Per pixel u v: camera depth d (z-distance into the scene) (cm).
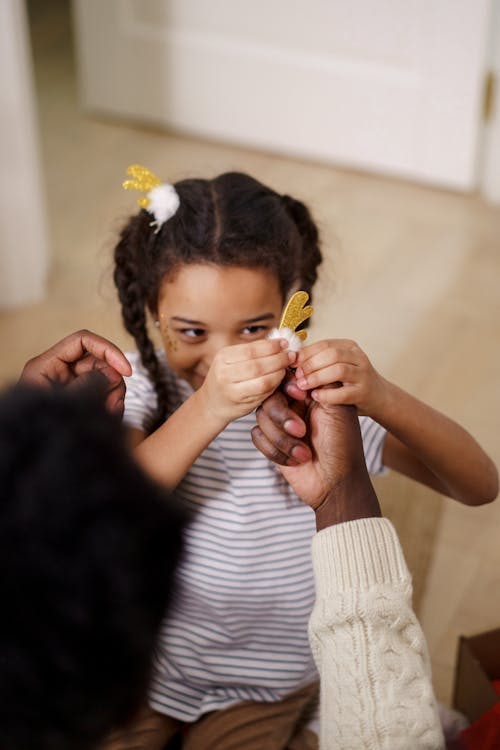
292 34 305
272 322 116
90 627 51
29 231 252
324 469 92
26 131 245
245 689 119
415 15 285
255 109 323
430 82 293
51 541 50
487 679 130
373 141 311
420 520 148
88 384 60
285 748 120
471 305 259
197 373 118
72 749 55
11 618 50
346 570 83
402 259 277
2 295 255
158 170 318
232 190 117
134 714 58
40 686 51
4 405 54
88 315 254
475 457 111
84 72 343
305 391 94
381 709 80
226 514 113
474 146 298
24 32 242
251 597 114
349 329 248
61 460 51
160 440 96
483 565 187
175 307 113
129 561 51
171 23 320
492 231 291
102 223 291
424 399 228
